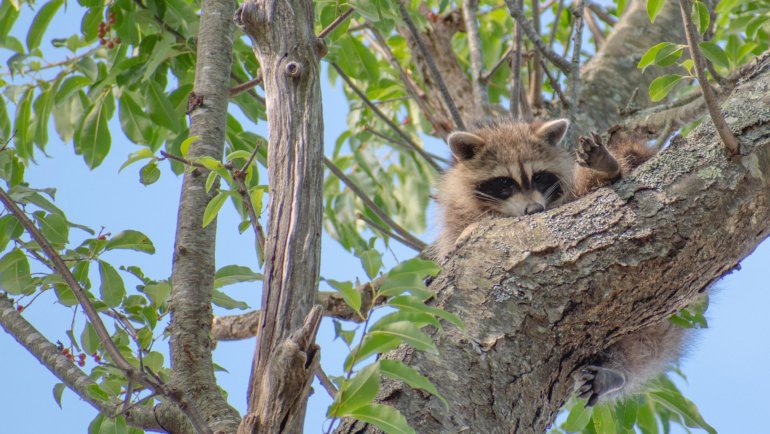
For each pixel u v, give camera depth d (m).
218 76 6.19
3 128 8.92
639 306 5.02
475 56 9.81
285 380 3.44
